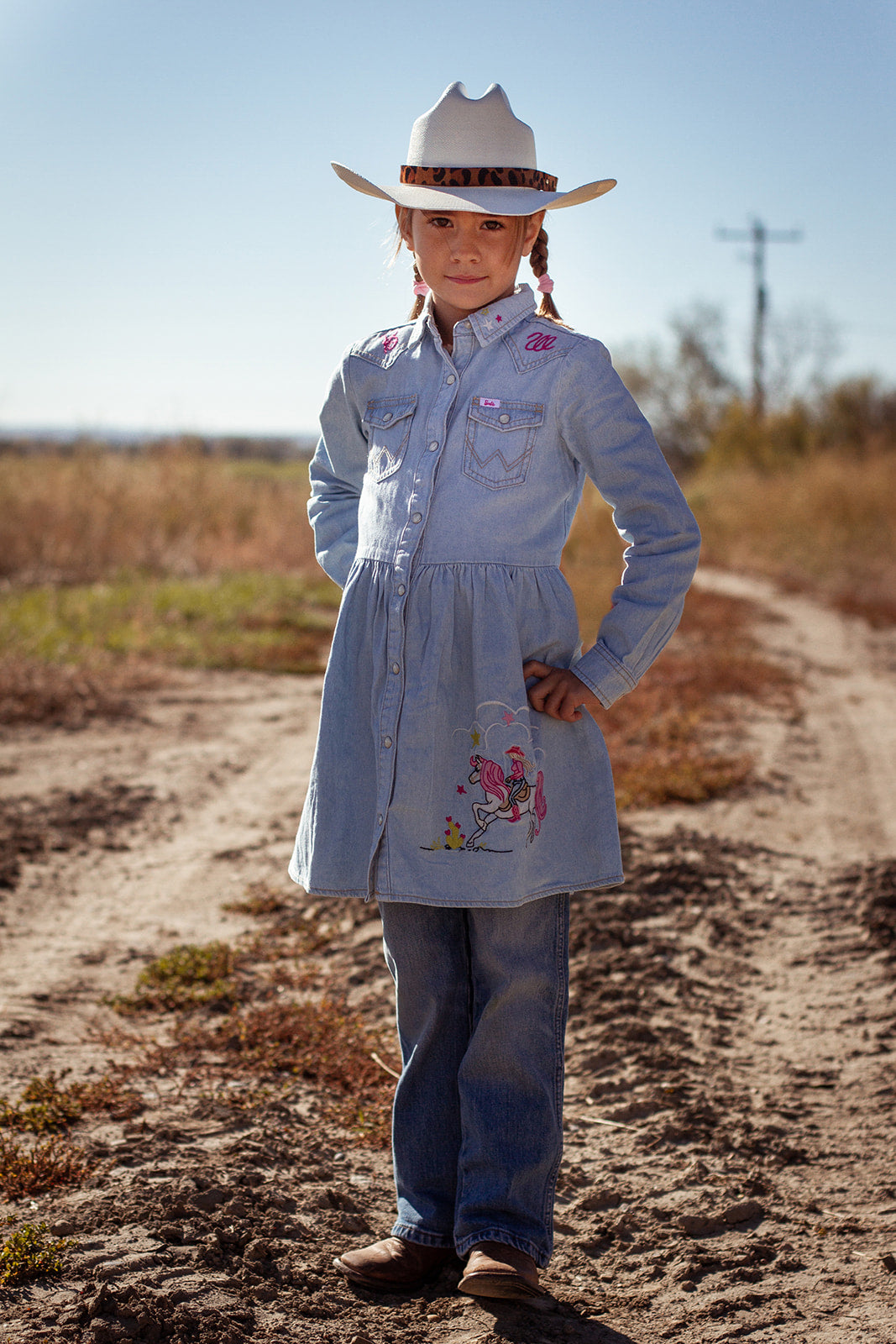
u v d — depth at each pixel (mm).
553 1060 2148
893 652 11852
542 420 2029
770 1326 2043
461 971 2174
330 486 2428
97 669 8906
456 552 2018
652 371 46844
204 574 14461
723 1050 3320
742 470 32812
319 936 4160
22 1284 2074
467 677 2016
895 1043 3311
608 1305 2135
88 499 15008
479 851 1980
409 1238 2158
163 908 4438
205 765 6668
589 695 2043
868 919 4242
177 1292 2049
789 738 7617
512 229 2074
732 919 4328
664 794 6043
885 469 24594
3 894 4488
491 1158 2096
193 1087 3021
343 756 2098
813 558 20672
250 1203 2393
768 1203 2516
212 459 17672
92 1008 3514
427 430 2061
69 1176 2498
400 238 2236
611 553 17766
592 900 4469
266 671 9703
